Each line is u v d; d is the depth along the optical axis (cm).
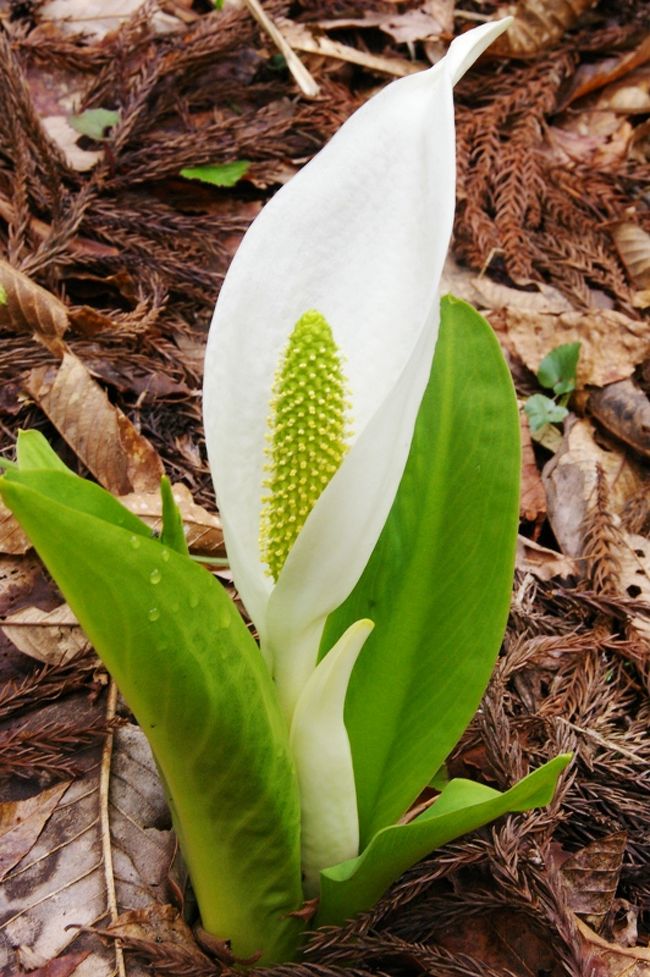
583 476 56
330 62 76
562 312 65
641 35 82
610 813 46
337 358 36
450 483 40
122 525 35
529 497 56
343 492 34
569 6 78
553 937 41
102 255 58
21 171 59
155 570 32
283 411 36
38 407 52
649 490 57
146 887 42
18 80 60
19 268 56
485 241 67
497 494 39
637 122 82
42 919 41
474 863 43
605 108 81
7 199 61
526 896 41
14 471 34
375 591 40
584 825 46
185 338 58
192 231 62
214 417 37
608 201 73
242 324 37
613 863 44
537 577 53
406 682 40
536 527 56
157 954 40
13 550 47
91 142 67
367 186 37
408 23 79
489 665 39
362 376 38
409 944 40
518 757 45
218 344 37
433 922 42
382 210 37
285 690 38
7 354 52
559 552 55
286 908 39
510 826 42
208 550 50
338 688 36
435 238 36
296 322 37
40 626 46
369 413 38
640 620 51
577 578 53
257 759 35
